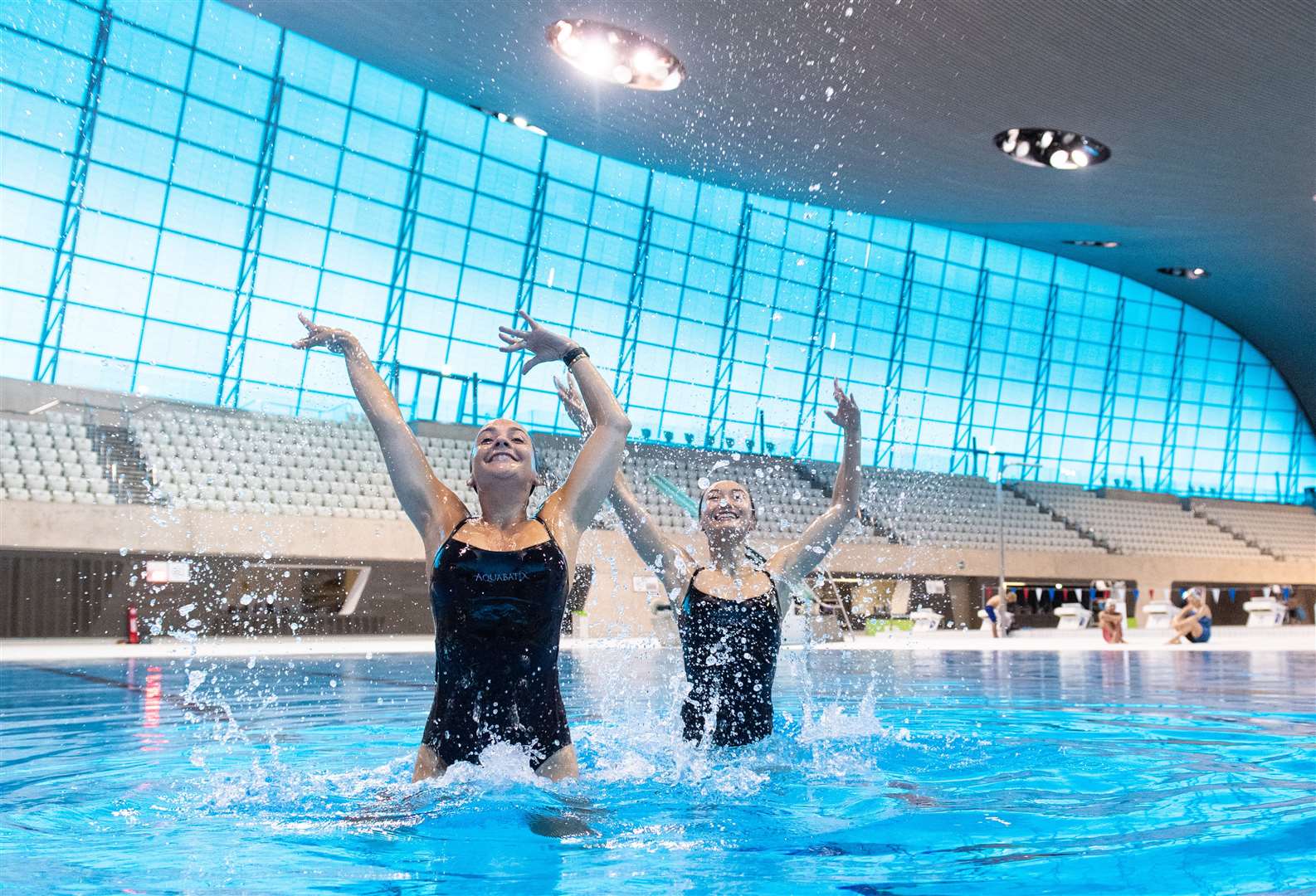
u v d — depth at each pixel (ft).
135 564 43.75
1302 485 97.81
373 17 42.16
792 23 36.40
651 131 50.19
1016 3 34.81
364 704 14.69
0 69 48.75
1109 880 4.66
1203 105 42.14
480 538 7.65
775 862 5.09
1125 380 89.76
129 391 53.36
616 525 49.55
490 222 64.54
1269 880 4.61
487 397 63.98
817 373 77.41
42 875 4.86
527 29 39.73
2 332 50.39
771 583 9.61
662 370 72.13
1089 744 9.96
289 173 57.57
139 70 52.06
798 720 12.13
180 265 55.16
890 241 77.97
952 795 7.02
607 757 8.68
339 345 8.37
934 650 36.27
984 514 74.18
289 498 49.37
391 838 5.66
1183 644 43.80
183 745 10.02
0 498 41.83
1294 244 62.80
